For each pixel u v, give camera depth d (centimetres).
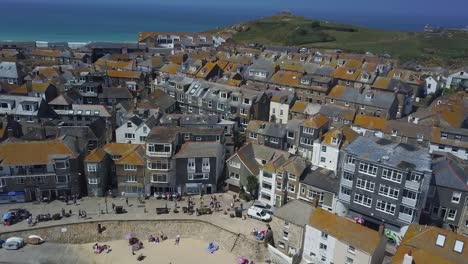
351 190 7306
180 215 7881
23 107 10550
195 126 10381
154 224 7719
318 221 6675
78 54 19000
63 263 6919
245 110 11444
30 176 7956
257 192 8494
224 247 7375
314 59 17350
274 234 7200
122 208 7969
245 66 16338
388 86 13425
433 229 5956
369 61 17262
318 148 8850
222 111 11950
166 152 8225
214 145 8694
